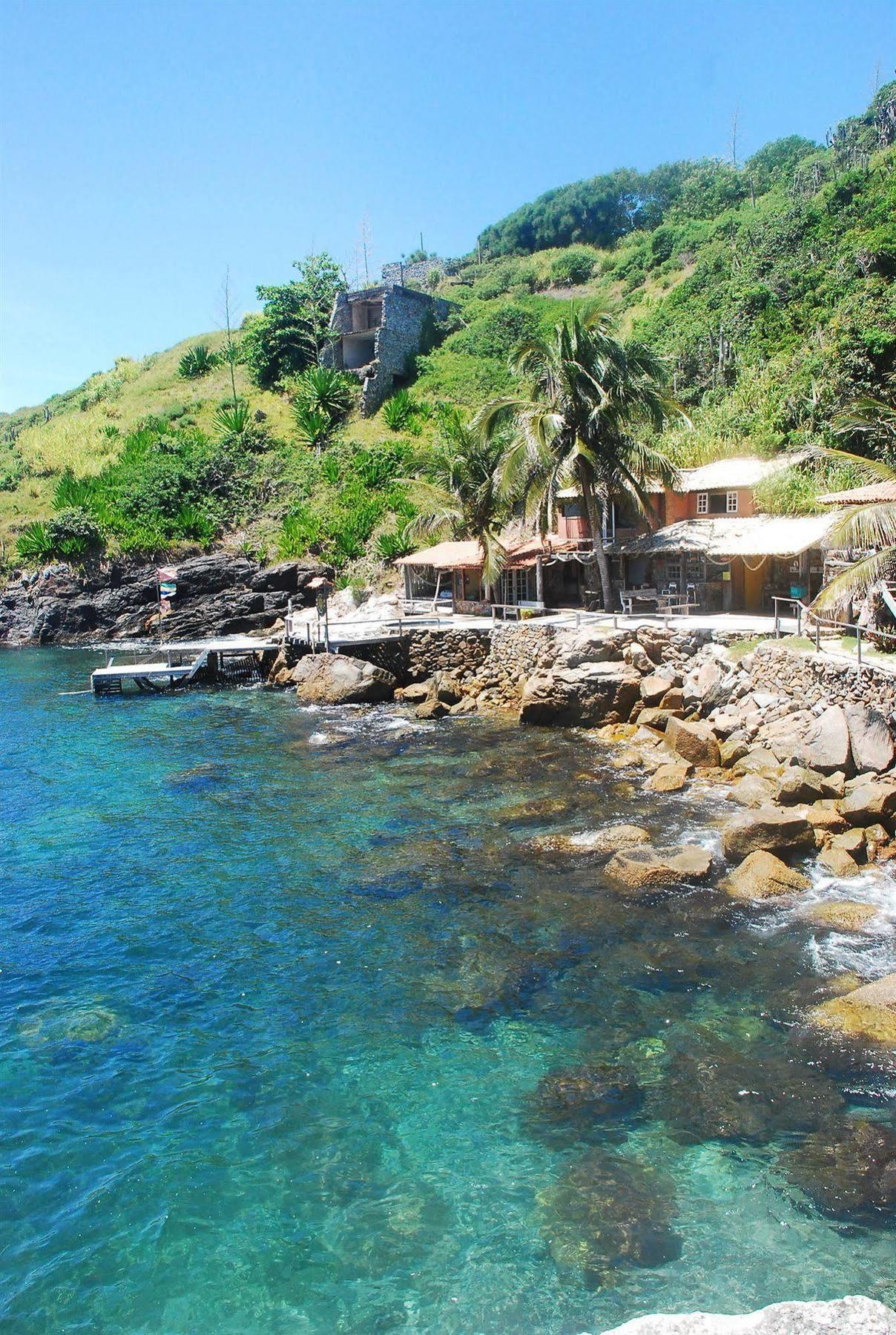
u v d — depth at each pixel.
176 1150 11.07
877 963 14.36
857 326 49.50
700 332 64.19
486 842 20.45
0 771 28.72
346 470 69.50
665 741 26.42
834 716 21.83
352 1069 12.50
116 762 29.50
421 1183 10.34
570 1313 8.53
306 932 16.59
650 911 16.53
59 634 64.25
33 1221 10.05
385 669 40.34
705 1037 12.69
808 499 38.81
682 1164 10.36
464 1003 13.96
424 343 86.19
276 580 61.47
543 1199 9.97
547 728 31.44
